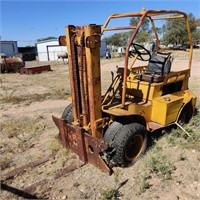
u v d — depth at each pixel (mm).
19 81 13680
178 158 3998
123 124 3795
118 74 4441
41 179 3654
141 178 3539
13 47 41250
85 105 3832
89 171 3762
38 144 4777
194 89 9211
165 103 4219
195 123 5152
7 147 4695
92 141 3656
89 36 3320
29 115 6668
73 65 3764
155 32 5156
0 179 3662
